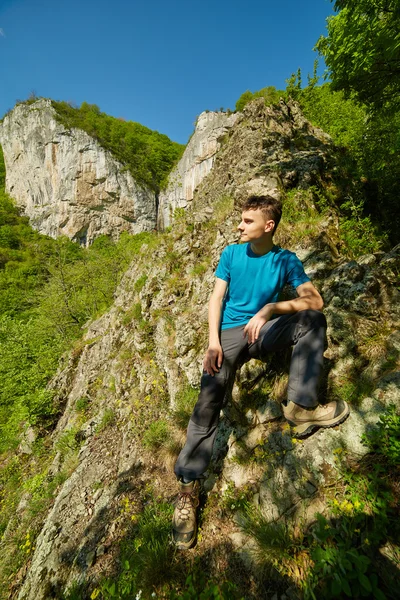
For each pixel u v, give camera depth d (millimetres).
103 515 2523
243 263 1912
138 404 3600
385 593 1206
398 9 3596
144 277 5699
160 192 69875
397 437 1523
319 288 2619
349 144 6816
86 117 68438
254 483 1887
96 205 63094
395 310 2133
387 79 4688
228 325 1893
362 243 3521
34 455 5828
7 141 72562
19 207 69375
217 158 9164
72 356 7605
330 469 1641
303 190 4207
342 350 2072
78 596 2012
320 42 4859
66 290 17578
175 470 1795
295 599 1359
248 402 2225
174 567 1739
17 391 10867
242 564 1610
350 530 1391
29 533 3326
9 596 2814
